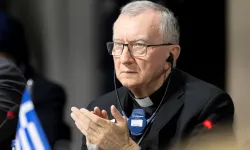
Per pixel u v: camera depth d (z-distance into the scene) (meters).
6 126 7.78
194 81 7.26
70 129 10.88
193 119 6.89
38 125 8.79
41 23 14.26
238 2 11.84
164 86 7.15
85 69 14.14
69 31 14.20
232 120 7.09
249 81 11.80
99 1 13.87
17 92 8.02
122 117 6.66
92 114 6.66
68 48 14.24
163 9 7.05
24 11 14.21
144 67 6.88
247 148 6.05
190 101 7.02
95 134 6.59
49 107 10.28
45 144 8.83
